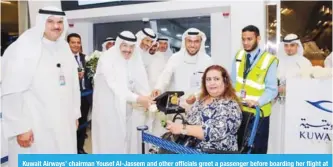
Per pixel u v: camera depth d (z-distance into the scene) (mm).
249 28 2611
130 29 5742
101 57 3104
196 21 5277
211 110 2000
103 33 5938
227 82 2100
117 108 2953
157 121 3318
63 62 2480
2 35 6047
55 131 2369
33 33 2285
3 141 2570
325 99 2480
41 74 2299
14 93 2127
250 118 2033
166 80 3258
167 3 4629
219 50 4805
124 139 3031
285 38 3938
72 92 2598
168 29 5469
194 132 1950
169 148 2045
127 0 4879
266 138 2600
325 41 4699
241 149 2023
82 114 3920
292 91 2592
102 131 3107
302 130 2588
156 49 4270
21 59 2168
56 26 2299
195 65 3260
